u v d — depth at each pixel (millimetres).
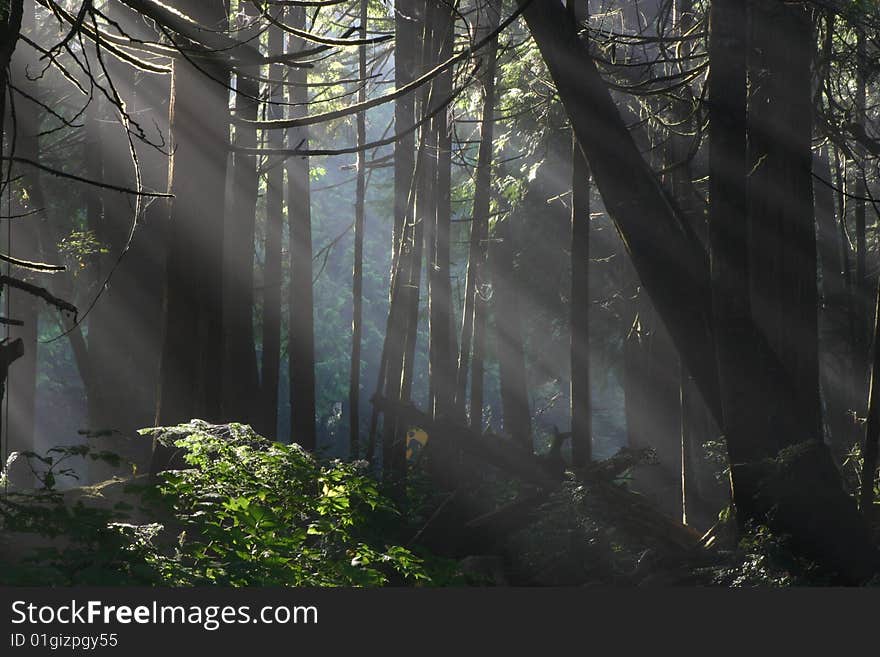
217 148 10445
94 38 7578
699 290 11211
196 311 10555
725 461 11625
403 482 13680
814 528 9797
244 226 15414
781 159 12602
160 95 15531
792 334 12492
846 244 18062
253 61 9023
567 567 11258
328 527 6773
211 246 10594
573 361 12969
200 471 6832
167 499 6375
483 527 11805
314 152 10250
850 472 13898
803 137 12594
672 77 13109
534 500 12047
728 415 10461
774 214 12578
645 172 11375
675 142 17156
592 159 11375
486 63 17391
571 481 11914
